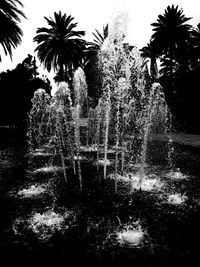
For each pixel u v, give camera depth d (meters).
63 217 5.55
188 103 26.92
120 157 11.98
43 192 7.20
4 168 10.12
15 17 23.22
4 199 6.70
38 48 33.44
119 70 14.87
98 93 31.22
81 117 34.97
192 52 35.31
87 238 4.68
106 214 5.68
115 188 7.33
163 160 11.18
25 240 4.63
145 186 7.58
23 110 30.23
